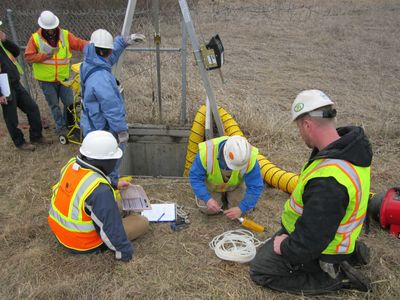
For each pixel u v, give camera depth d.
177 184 4.50
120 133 3.81
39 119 5.28
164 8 10.94
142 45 8.43
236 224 3.77
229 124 5.09
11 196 4.29
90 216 3.01
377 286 2.96
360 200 2.31
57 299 2.89
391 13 13.74
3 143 5.47
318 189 2.22
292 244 2.38
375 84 7.79
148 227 3.61
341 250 2.54
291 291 2.89
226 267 3.20
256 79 7.99
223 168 3.43
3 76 4.63
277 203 4.11
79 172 2.96
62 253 3.32
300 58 9.45
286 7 14.19
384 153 5.07
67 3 9.63
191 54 8.77
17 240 3.53
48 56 5.02
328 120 2.25
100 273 3.09
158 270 3.17
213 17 12.78
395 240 3.50
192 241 3.54
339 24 12.24
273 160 4.94
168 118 5.81
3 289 3.00
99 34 3.67
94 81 3.63
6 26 9.14
